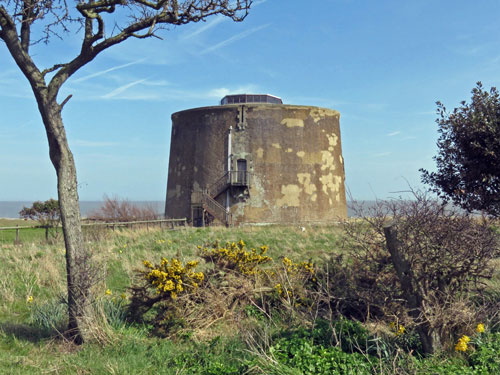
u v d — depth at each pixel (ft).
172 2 26.03
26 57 24.16
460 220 22.29
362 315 26.20
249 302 28.89
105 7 25.64
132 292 30.45
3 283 35.24
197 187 106.93
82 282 24.76
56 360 21.90
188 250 51.42
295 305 27.94
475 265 22.08
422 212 21.59
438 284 21.84
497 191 32.40
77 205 25.49
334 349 20.71
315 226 93.35
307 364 19.27
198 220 105.70
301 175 105.81
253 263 31.65
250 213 103.04
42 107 24.30
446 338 20.95
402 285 21.50
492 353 19.67
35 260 44.57
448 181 34.73
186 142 111.55
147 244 56.03
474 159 33.27
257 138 105.09
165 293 27.68
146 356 22.61
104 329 24.52
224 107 106.52
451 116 34.06
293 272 30.83
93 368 20.70
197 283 28.35
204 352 22.27
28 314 29.94
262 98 120.16
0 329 26.12
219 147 105.91
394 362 18.71
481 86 33.37
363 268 26.78
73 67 25.14
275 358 19.90
